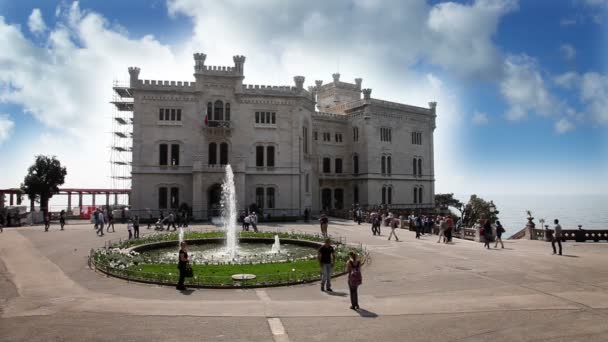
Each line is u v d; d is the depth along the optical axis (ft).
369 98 267.18
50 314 53.57
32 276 77.15
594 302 58.80
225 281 69.41
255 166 221.46
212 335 45.80
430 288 67.82
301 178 230.89
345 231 162.81
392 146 279.08
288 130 228.43
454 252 107.14
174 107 211.20
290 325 49.11
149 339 44.60
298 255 102.94
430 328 47.96
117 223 190.49
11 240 126.11
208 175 204.85
